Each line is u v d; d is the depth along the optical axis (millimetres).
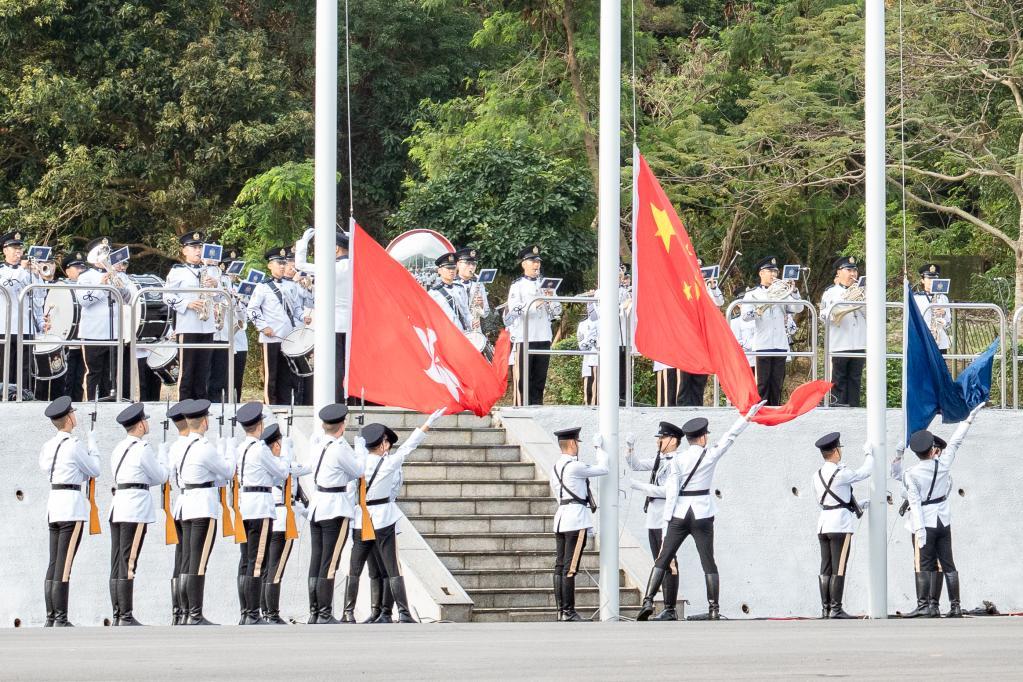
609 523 43500
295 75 98188
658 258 45000
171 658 25031
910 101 85938
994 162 82750
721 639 29797
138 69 87812
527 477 49219
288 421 45219
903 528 53250
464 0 97875
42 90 83375
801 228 93062
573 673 22031
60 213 85750
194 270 49969
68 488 41125
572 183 78312
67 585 41031
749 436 52344
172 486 46406
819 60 87750
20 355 46344
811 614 52125
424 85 98438
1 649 27438
